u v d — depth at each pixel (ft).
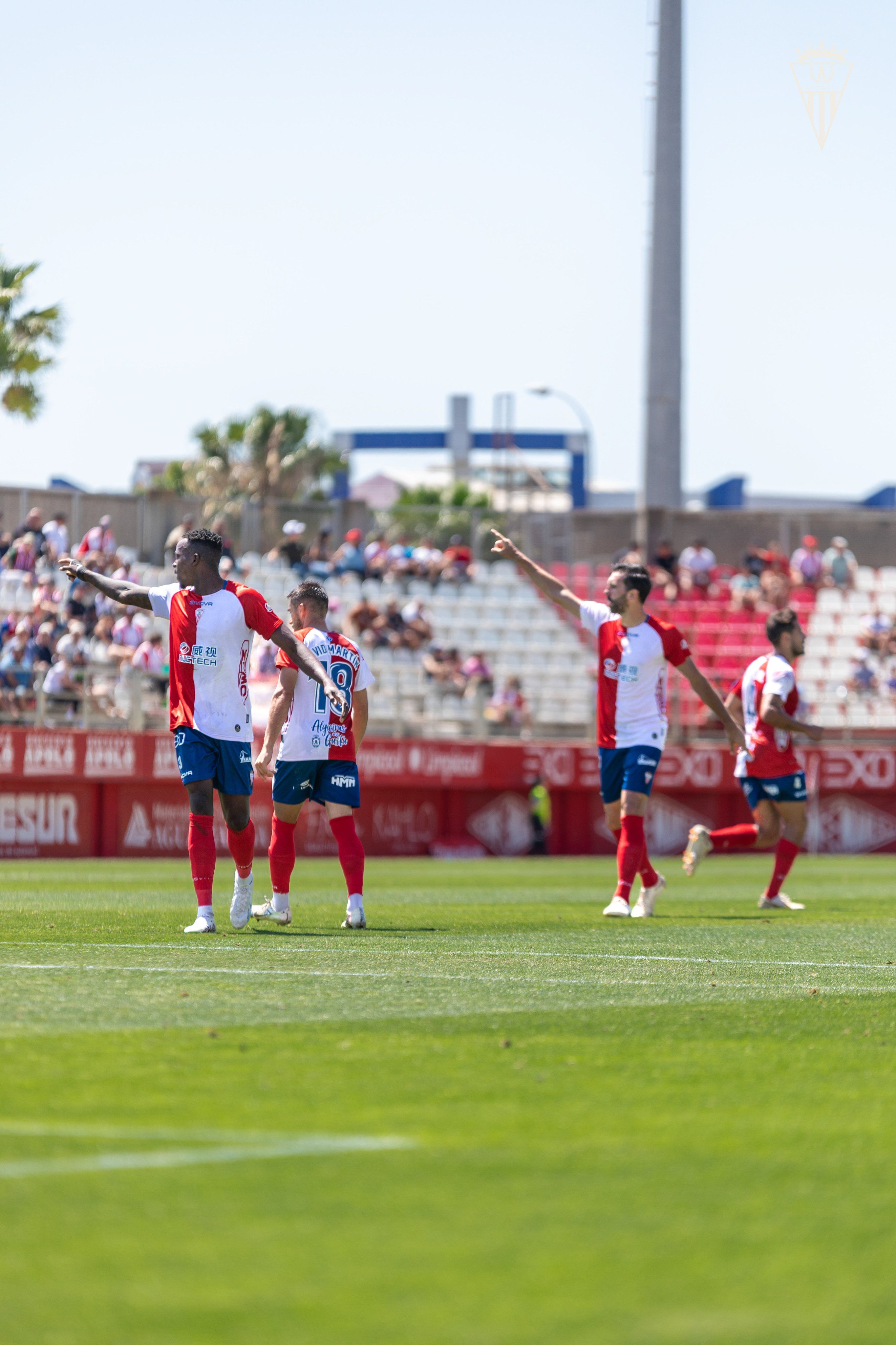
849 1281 33.37
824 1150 45.16
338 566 390.21
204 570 104.73
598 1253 34.96
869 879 229.66
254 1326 30.12
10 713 297.12
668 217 429.38
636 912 135.85
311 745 112.37
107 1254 34.47
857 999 78.64
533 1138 45.80
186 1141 44.55
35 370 301.63
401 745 323.16
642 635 132.16
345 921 116.57
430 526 413.18
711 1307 31.50
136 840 299.58
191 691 105.19
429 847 329.11
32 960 88.58
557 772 338.13
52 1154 42.86
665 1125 48.11
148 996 73.36
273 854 115.34
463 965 89.81
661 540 440.04
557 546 419.54
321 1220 37.14
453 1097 51.42
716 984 83.46
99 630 323.78
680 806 348.18
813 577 431.43
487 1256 34.55
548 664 392.47
